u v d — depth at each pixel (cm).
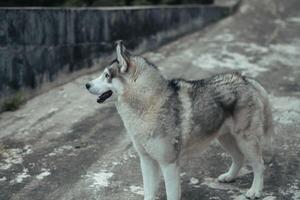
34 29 515
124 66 347
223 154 425
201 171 405
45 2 725
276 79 577
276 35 794
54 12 530
